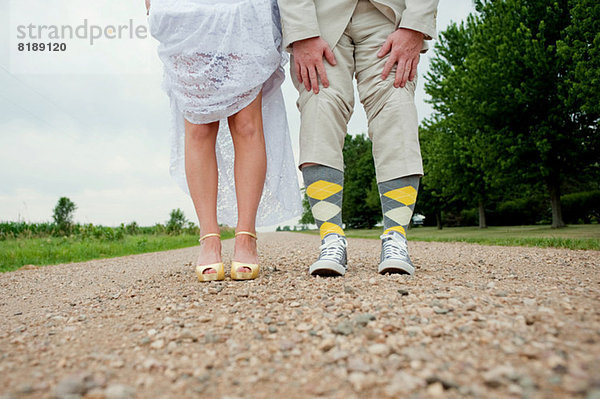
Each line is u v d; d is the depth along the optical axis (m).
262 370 0.87
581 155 11.59
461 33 14.41
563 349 0.82
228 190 2.19
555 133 11.05
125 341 1.10
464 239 7.69
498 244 5.77
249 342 1.04
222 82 1.81
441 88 14.95
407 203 1.88
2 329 1.35
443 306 1.19
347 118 1.94
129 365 0.93
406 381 0.75
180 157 2.10
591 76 8.57
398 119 1.84
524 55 10.48
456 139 14.98
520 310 1.11
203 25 1.77
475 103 11.93
